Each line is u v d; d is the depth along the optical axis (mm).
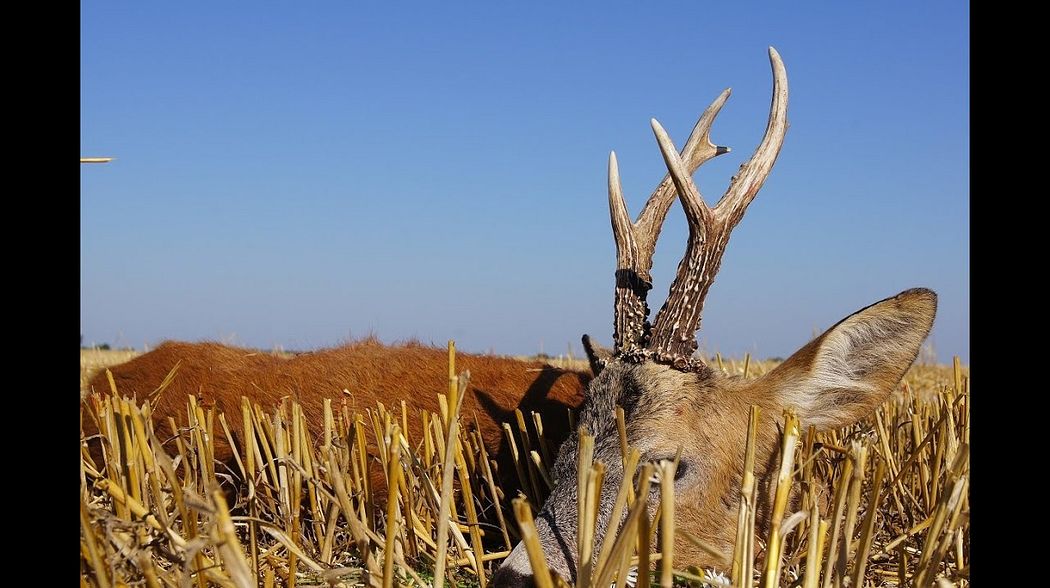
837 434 1329
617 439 1082
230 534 813
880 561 1122
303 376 1372
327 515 1119
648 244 1205
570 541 1013
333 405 1321
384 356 1417
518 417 1177
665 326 1125
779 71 1122
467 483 1062
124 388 1424
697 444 1092
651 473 838
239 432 1308
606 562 839
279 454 1088
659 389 1103
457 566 1082
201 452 1026
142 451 996
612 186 1191
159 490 973
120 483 1017
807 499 1072
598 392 1127
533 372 1374
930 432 1188
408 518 1071
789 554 1103
